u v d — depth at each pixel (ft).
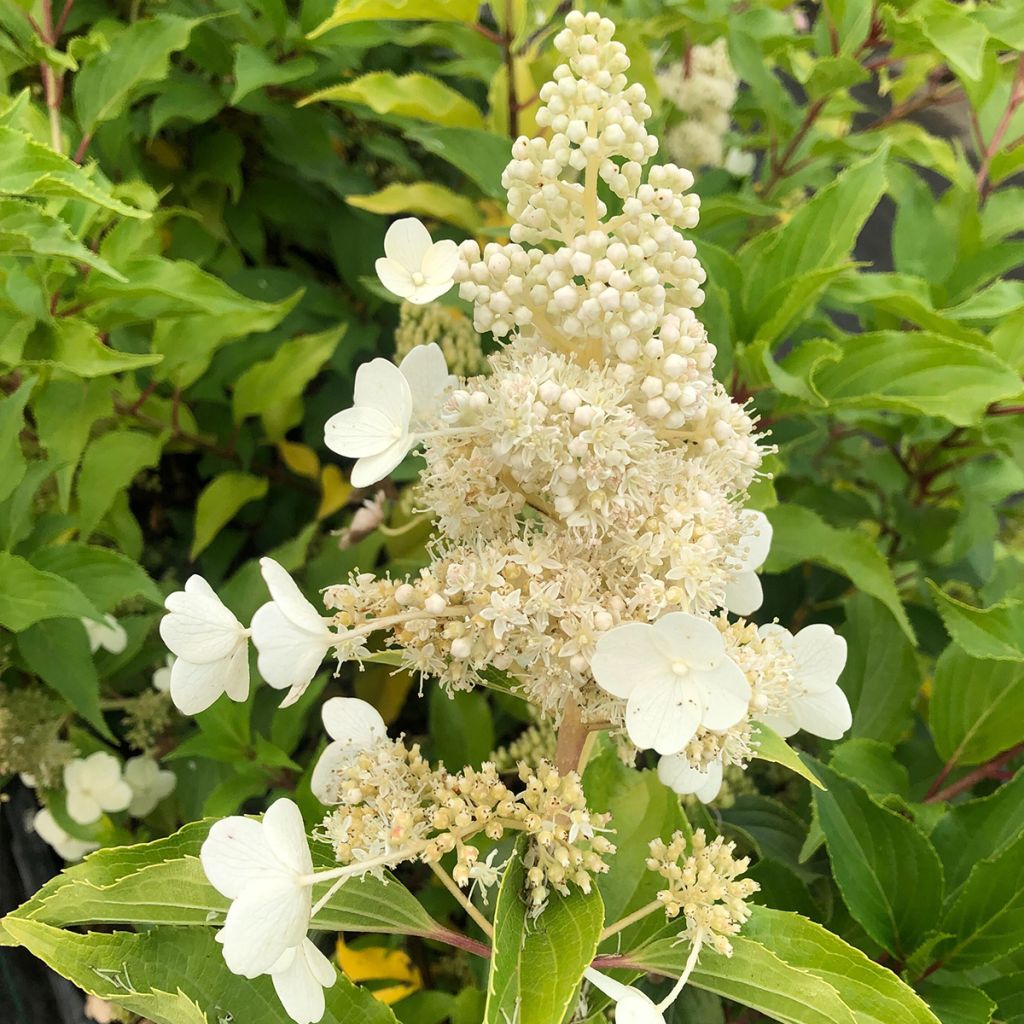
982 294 1.56
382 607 0.88
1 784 1.80
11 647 1.62
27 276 1.47
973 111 1.80
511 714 2.05
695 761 0.86
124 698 2.04
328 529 2.33
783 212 2.17
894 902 1.22
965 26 1.62
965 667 1.45
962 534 1.79
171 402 2.02
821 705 0.99
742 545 1.00
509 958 0.82
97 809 1.76
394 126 2.36
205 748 1.54
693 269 0.87
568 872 0.89
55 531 1.59
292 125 2.11
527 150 0.87
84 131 1.68
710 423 0.89
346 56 2.08
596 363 0.87
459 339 1.75
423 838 0.91
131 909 0.92
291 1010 0.81
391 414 0.87
